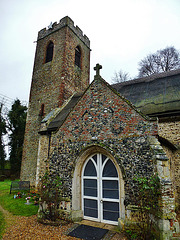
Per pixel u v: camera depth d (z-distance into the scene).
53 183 6.87
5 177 24.45
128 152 5.78
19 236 5.39
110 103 6.66
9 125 26.59
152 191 4.82
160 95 9.48
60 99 13.86
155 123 5.58
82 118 7.20
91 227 5.76
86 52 18.70
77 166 6.85
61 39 16.02
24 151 15.07
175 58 24.19
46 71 16.06
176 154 7.89
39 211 7.00
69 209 6.50
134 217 5.20
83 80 17.33
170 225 4.55
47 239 5.10
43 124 11.98
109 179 6.25
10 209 8.53
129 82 12.79
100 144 6.34
